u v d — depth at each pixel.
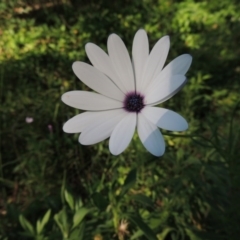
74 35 0.34
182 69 0.12
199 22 0.34
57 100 0.27
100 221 0.18
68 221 0.18
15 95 0.29
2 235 0.20
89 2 0.38
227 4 0.36
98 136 0.12
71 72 0.30
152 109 0.12
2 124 0.26
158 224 0.18
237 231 0.17
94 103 0.12
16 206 0.22
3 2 0.38
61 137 0.25
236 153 0.15
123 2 0.38
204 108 0.27
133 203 0.20
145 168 0.21
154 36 0.33
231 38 0.32
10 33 0.34
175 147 0.22
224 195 0.18
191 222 0.19
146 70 0.12
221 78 0.29
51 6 0.38
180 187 0.18
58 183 0.23
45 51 0.32
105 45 0.32
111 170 0.22
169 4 0.36
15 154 0.25
